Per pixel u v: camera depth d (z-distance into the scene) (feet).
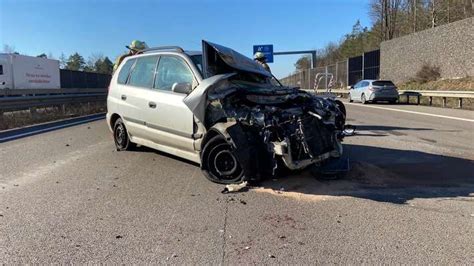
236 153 18.53
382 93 84.43
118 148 28.91
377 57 129.39
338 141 21.03
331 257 12.38
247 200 17.70
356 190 19.12
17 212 16.46
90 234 14.21
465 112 61.21
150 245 13.29
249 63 24.36
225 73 21.95
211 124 20.15
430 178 21.24
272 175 20.06
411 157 26.25
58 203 17.54
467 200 17.63
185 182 20.52
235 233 14.20
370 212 16.17
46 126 45.88
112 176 21.93
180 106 21.81
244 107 19.39
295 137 18.90
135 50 35.78
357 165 23.62
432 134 36.88
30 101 55.47
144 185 20.11
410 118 52.34
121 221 15.38
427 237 13.79
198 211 16.38
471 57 85.40
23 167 24.32
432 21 165.37
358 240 13.58
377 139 33.86
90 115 61.67
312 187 19.49
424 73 98.63
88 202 17.63
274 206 16.92
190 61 22.35
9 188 19.90
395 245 13.19
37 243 13.52
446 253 12.60
